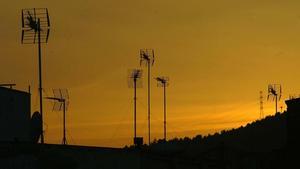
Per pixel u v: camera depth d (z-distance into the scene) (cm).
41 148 4406
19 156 4206
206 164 7156
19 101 6519
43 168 4375
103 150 5000
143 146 5819
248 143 12912
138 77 7588
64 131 7431
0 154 4094
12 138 6347
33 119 5347
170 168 6181
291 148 7856
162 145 6319
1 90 6209
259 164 8244
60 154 4547
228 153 8244
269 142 12731
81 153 4738
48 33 5259
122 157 5238
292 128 7856
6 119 6256
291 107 7875
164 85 8488
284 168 7869
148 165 5719
